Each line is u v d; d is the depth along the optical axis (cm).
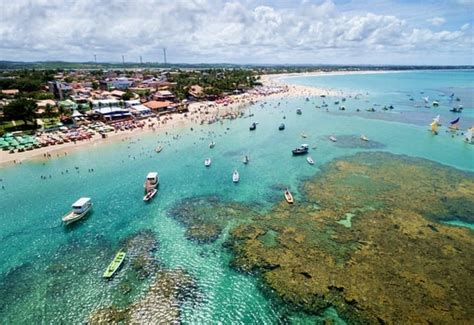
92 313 3158
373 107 14750
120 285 3522
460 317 2995
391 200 5378
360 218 4822
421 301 3189
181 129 10631
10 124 9938
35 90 16525
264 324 3002
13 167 7138
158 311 3169
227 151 8269
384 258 3862
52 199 5631
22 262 3953
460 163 7100
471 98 17550
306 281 3503
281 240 4303
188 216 5016
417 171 6631
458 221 4700
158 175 6725
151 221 4881
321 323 2972
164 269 3775
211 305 3231
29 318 3111
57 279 3638
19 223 4853
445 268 3672
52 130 9694
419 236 4322
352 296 3269
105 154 8075
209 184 6222
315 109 14438
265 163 7312
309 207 5206
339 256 3925
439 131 10062
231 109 14350
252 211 5138
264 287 3447
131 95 14638
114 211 5197
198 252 4100
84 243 4338
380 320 2975
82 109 11975
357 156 7656
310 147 8456
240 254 4028
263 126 11088
